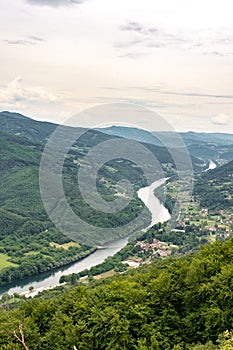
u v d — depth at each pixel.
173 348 22.83
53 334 25.08
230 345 18.06
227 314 24.30
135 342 24.27
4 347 23.05
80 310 26.14
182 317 26.69
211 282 26.83
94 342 24.17
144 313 25.56
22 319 27.08
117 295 27.11
